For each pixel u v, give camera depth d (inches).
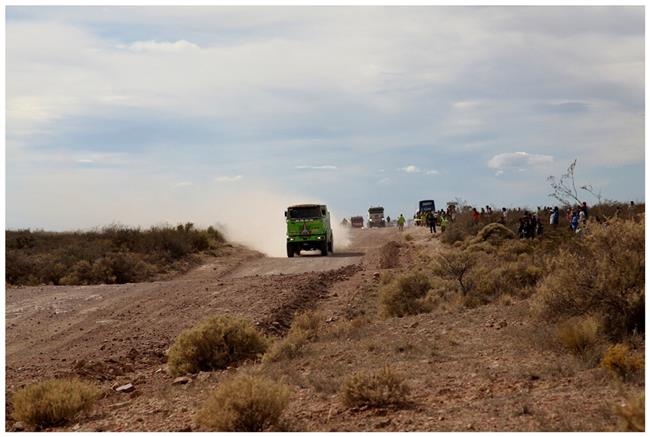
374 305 900.0
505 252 1147.3
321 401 384.2
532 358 437.7
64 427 402.6
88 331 810.8
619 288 467.8
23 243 1708.9
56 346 735.1
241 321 608.1
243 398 332.5
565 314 503.2
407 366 462.9
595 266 488.4
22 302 1032.2
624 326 452.1
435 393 374.6
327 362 514.3
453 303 751.7
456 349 502.0
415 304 770.2
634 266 468.4
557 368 395.9
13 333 821.2
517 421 301.7
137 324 838.5
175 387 493.0
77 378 497.7
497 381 386.3
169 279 1480.1
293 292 1011.3
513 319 580.4
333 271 1311.5
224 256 1854.1
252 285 1099.9
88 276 1403.8
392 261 1416.1
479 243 1514.5
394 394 360.5
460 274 825.5
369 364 486.6
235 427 330.0
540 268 783.1
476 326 581.6
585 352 415.8
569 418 296.5
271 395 338.0
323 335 665.6
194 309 913.5
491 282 782.5
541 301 529.3
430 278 872.3
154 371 591.5
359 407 356.8
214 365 567.2
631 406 278.8
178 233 1907.0
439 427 305.3
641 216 511.2
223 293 1031.6
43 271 1405.0
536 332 490.6
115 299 1036.5
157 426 367.6
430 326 621.9
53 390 425.4
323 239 1813.5
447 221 2255.2
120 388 509.0
